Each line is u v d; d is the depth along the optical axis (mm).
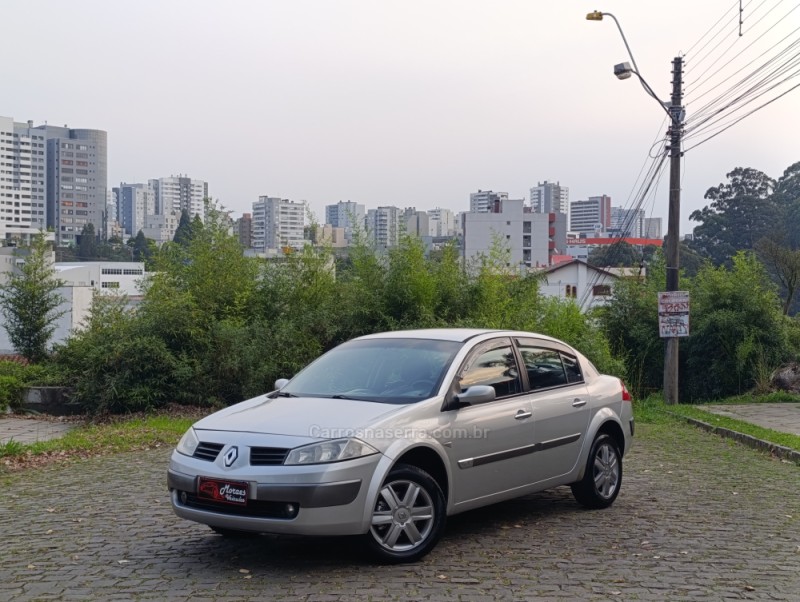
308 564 5918
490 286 16938
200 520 5777
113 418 14219
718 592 5426
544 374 7602
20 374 15891
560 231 100000
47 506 7832
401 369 6766
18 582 5484
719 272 22359
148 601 5090
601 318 23547
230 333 14742
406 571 5750
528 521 7418
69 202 185375
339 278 16672
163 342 14680
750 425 14547
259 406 6469
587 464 7777
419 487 6012
